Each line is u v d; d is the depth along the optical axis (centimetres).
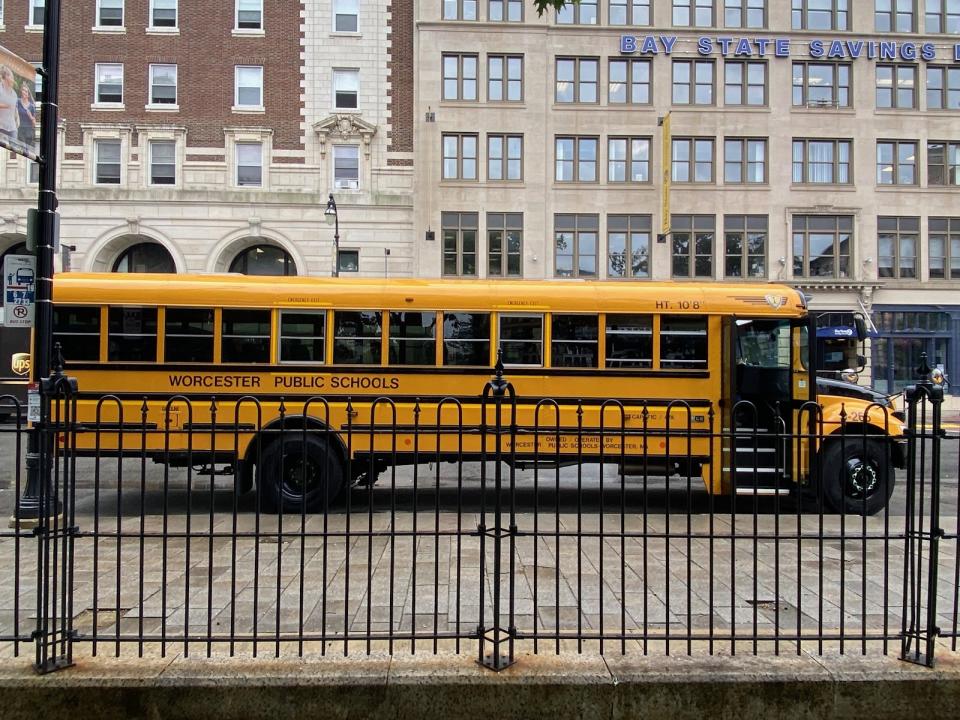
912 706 329
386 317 823
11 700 318
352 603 481
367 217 2675
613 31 2734
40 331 703
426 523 739
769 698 327
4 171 2589
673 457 823
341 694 321
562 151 2755
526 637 349
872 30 2780
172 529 709
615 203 2736
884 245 2803
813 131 2766
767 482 823
